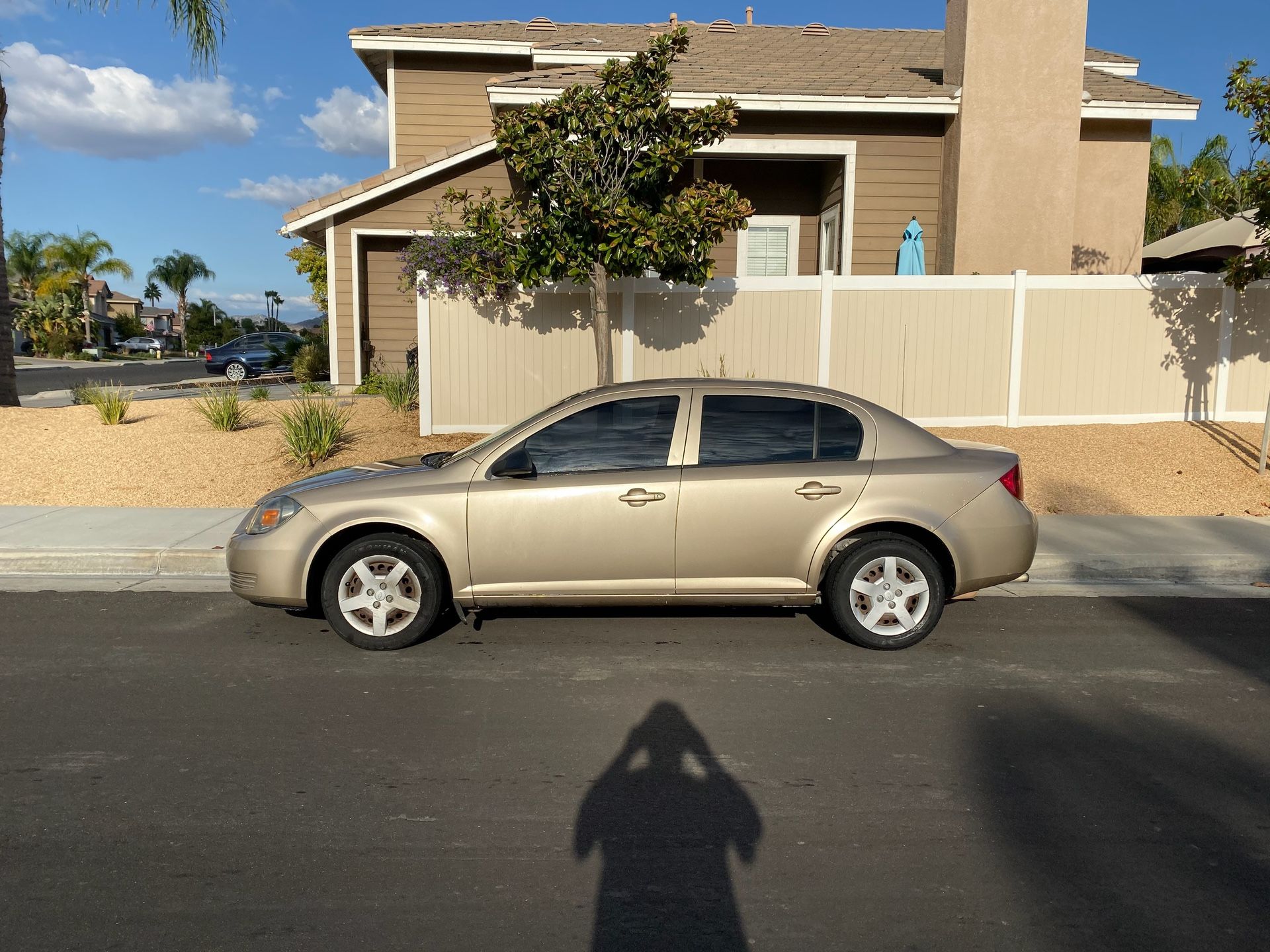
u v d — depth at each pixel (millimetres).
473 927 3133
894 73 16125
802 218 16750
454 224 16203
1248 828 3826
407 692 5301
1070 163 14711
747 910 3242
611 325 12180
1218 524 9336
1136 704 5176
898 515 5926
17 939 3045
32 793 4066
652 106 10656
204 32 12703
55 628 6453
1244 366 12602
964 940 3082
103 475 10922
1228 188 11070
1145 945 3062
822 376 12312
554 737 4699
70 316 61406
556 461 6000
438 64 19531
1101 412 12570
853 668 5750
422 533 5859
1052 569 8023
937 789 4152
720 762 4426
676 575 5957
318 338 27438
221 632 6391
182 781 4195
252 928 3123
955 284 12273
